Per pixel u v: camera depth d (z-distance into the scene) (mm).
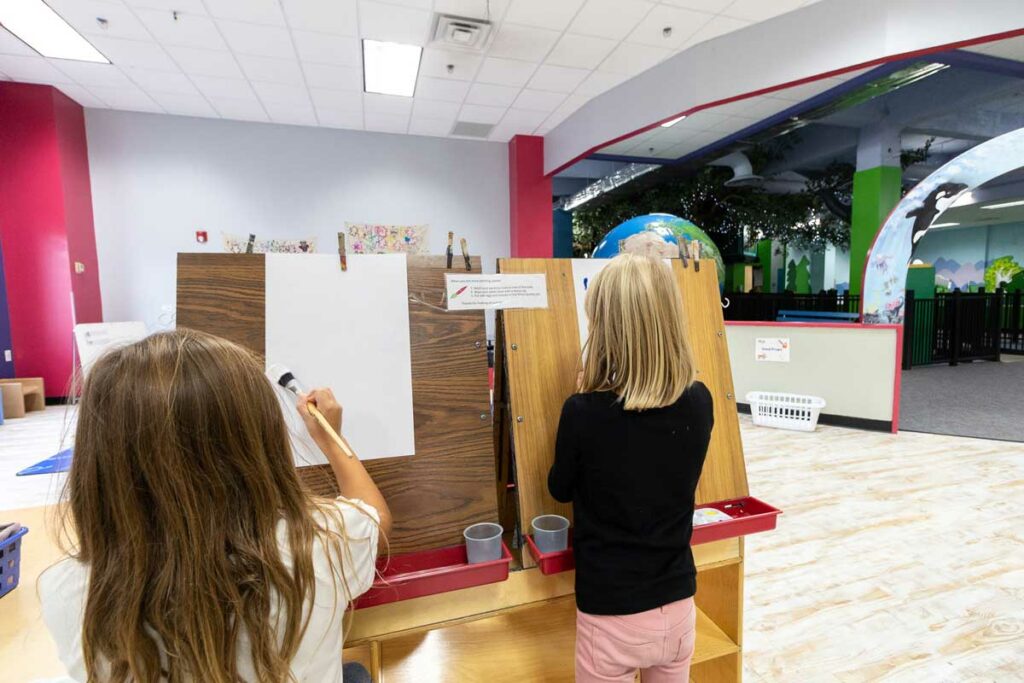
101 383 508
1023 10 3018
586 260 1268
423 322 1083
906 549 2283
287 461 584
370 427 1016
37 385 5203
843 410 4398
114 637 485
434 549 1021
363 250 4324
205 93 5234
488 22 3924
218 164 5980
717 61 4164
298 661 562
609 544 875
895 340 4098
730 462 1294
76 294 5387
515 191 6742
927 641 1693
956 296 7742
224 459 518
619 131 5148
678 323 884
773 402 4473
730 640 1330
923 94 6656
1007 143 4512
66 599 534
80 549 521
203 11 3754
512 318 1157
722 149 7590
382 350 1046
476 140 6863
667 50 4379
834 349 4398
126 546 491
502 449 1305
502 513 1373
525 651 1418
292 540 548
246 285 991
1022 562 2166
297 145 6223
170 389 499
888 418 4180
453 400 1080
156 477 490
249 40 4172
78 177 5445
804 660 1612
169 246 5891
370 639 930
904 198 4789
